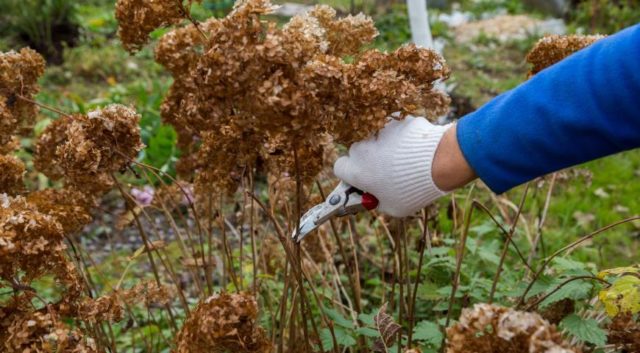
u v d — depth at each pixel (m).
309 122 1.46
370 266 3.11
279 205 2.46
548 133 1.46
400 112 1.62
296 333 2.26
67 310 1.68
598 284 1.99
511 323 1.24
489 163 1.53
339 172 1.71
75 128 1.79
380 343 1.85
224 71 1.44
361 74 1.55
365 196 1.71
